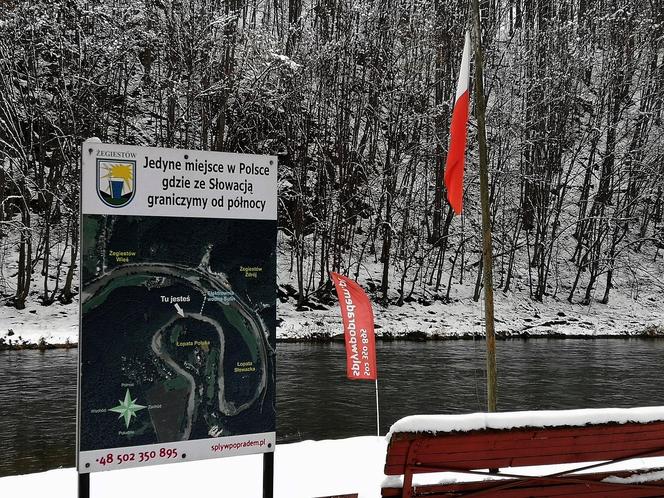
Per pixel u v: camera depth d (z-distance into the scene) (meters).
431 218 40.78
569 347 28.05
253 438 4.99
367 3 36.53
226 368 4.89
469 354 25.05
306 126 35.41
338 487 6.15
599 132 40.56
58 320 27.20
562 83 40.44
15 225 28.52
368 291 35.09
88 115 30.89
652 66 43.78
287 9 45.31
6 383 17.09
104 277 4.50
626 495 4.83
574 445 4.44
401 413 14.59
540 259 40.50
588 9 44.97
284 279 34.44
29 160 31.28
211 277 4.85
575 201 44.59
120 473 6.52
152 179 4.65
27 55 30.89
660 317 36.38
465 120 6.89
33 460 10.38
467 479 6.18
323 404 15.42
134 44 32.06
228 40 32.41
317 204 35.41
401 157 36.91
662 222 44.06
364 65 36.84
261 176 5.02
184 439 4.74
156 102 36.12
